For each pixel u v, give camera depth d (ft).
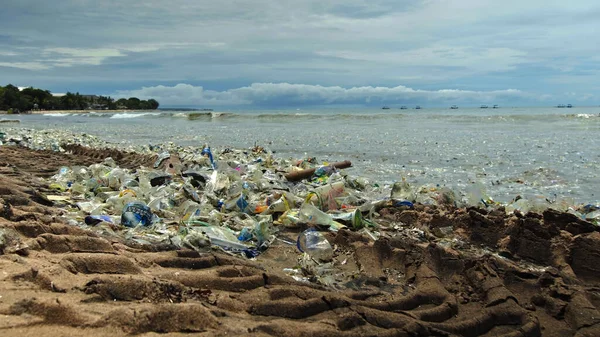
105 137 83.56
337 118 144.97
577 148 53.98
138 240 16.49
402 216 22.95
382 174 40.37
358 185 33.04
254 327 10.14
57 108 382.42
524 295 14.28
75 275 11.34
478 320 12.26
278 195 25.18
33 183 27.35
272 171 37.22
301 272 15.71
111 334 8.78
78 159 43.98
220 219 21.44
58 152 50.14
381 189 32.50
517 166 42.73
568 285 14.23
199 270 13.91
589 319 12.50
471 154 51.62
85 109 417.08
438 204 26.12
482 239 19.60
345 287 14.57
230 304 11.43
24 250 12.41
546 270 15.03
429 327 11.37
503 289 13.83
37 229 14.33
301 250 17.70
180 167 35.99
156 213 22.07
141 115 225.56
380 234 20.39
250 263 15.01
